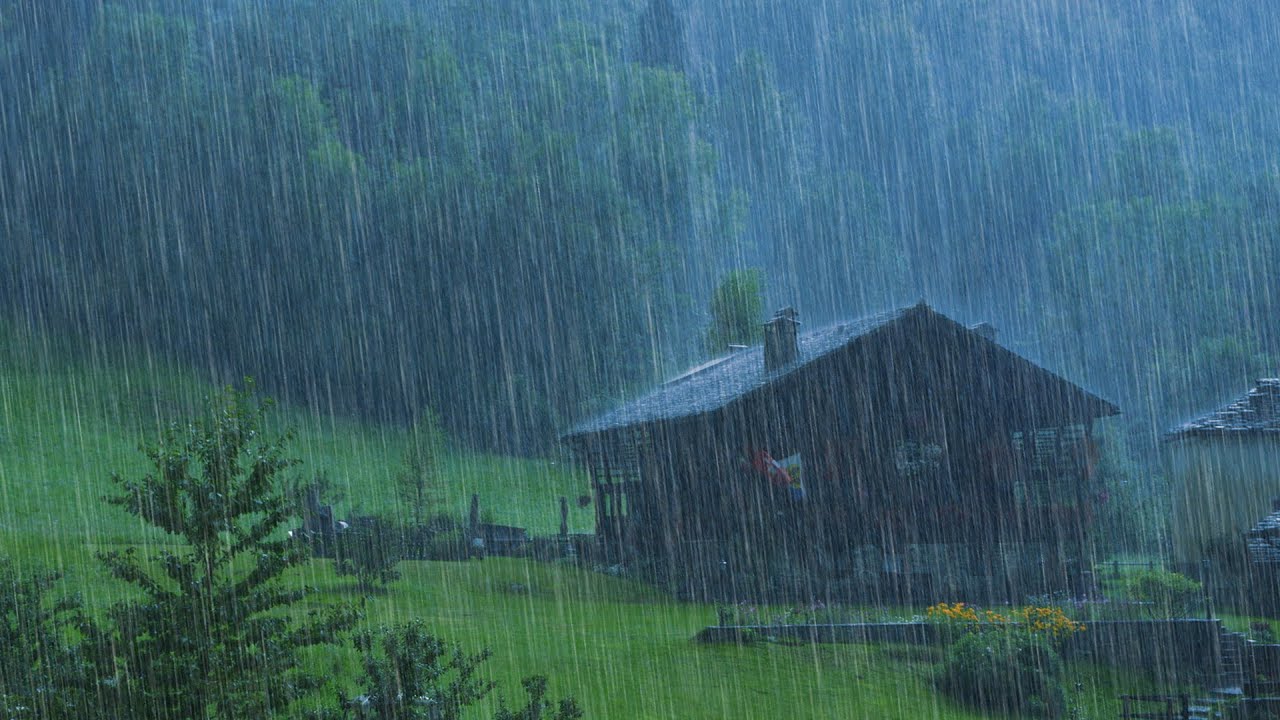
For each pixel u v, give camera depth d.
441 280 66.44
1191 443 33.47
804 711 15.41
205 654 8.93
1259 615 26.19
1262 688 17.95
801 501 26.47
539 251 68.12
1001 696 16.34
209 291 64.44
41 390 52.66
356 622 9.64
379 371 64.31
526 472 58.97
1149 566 30.97
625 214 71.00
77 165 65.19
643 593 24.59
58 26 70.62
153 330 62.97
